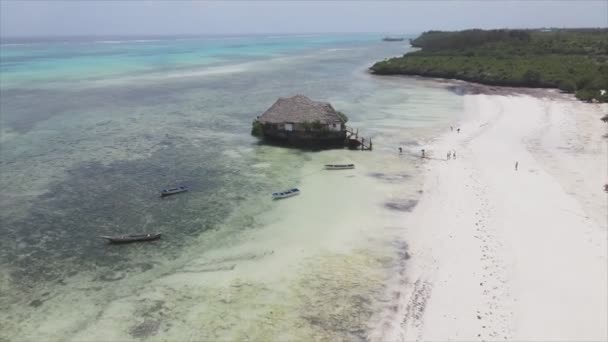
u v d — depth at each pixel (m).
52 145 39.19
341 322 16.86
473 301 17.72
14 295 18.77
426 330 16.28
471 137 40.19
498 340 15.64
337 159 35.28
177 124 46.97
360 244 22.44
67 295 18.75
